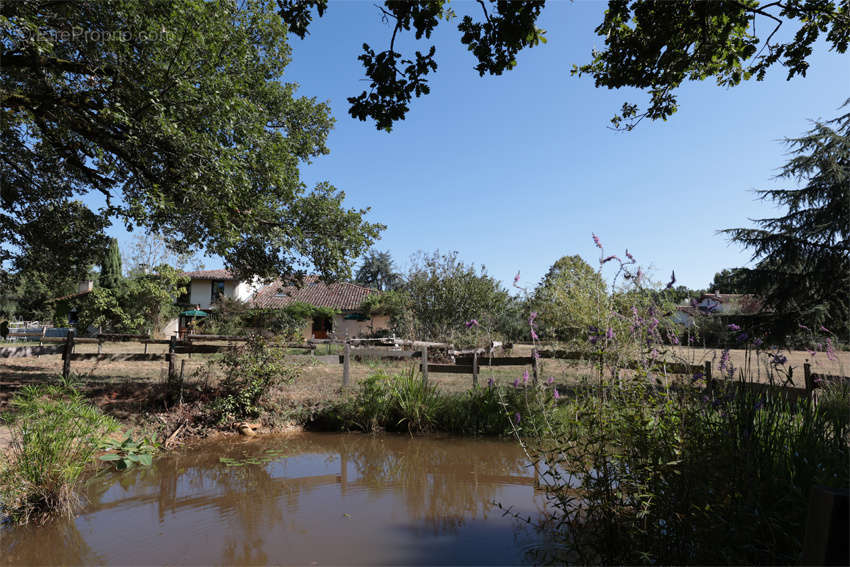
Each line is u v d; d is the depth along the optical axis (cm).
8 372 970
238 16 844
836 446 291
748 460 258
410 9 387
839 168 1075
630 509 296
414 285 2175
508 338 2070
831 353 548
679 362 338
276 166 813
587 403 320
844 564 118
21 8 598
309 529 343
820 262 1068
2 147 832
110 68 664
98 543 315
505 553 296
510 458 570
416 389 743
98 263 1153
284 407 761
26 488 357
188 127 673
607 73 506
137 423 648
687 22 439
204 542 319
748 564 228
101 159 781
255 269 992
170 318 2725
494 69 415
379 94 405
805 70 443
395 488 455
